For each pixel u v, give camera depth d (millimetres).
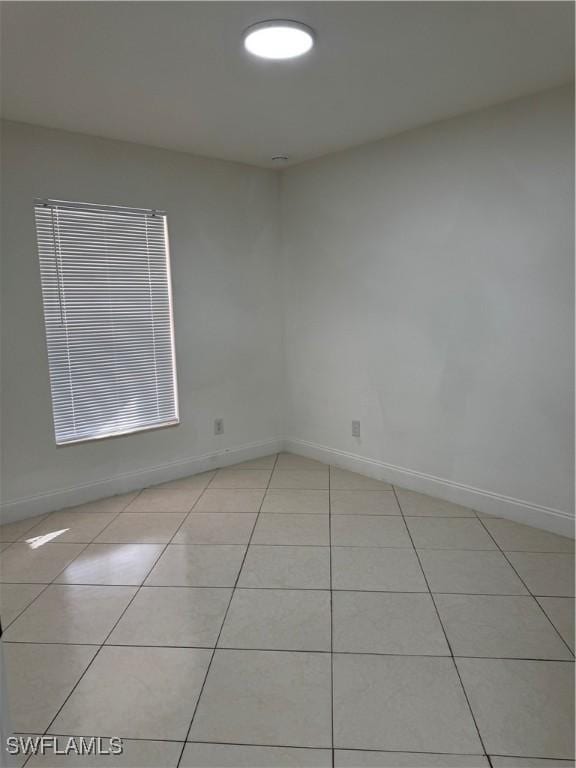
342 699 1777
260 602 2326
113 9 1710
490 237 2912
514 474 3006
